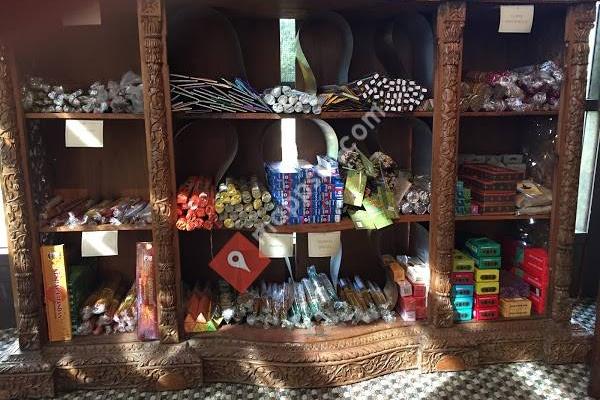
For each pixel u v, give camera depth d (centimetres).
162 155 201
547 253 238
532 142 256
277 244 225
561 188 229
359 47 249
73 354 212
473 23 252
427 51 229
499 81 226
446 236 222
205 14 221
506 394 209
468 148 267
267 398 207
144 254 216
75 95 203
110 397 208
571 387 214
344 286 253
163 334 215
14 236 203
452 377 222
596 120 285
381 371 222
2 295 262
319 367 212
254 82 243
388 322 234
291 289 250
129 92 203
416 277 237
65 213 223
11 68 193
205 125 245
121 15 216
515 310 239
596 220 293
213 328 225
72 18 189
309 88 230
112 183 247
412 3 210
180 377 212
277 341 219
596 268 300
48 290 214
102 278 256
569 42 219
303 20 240
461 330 230
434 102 218
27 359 208
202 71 239
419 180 239
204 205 210
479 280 236
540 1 211
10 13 182
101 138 207
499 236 279
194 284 257
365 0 204
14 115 196
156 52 192
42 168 225
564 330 234
